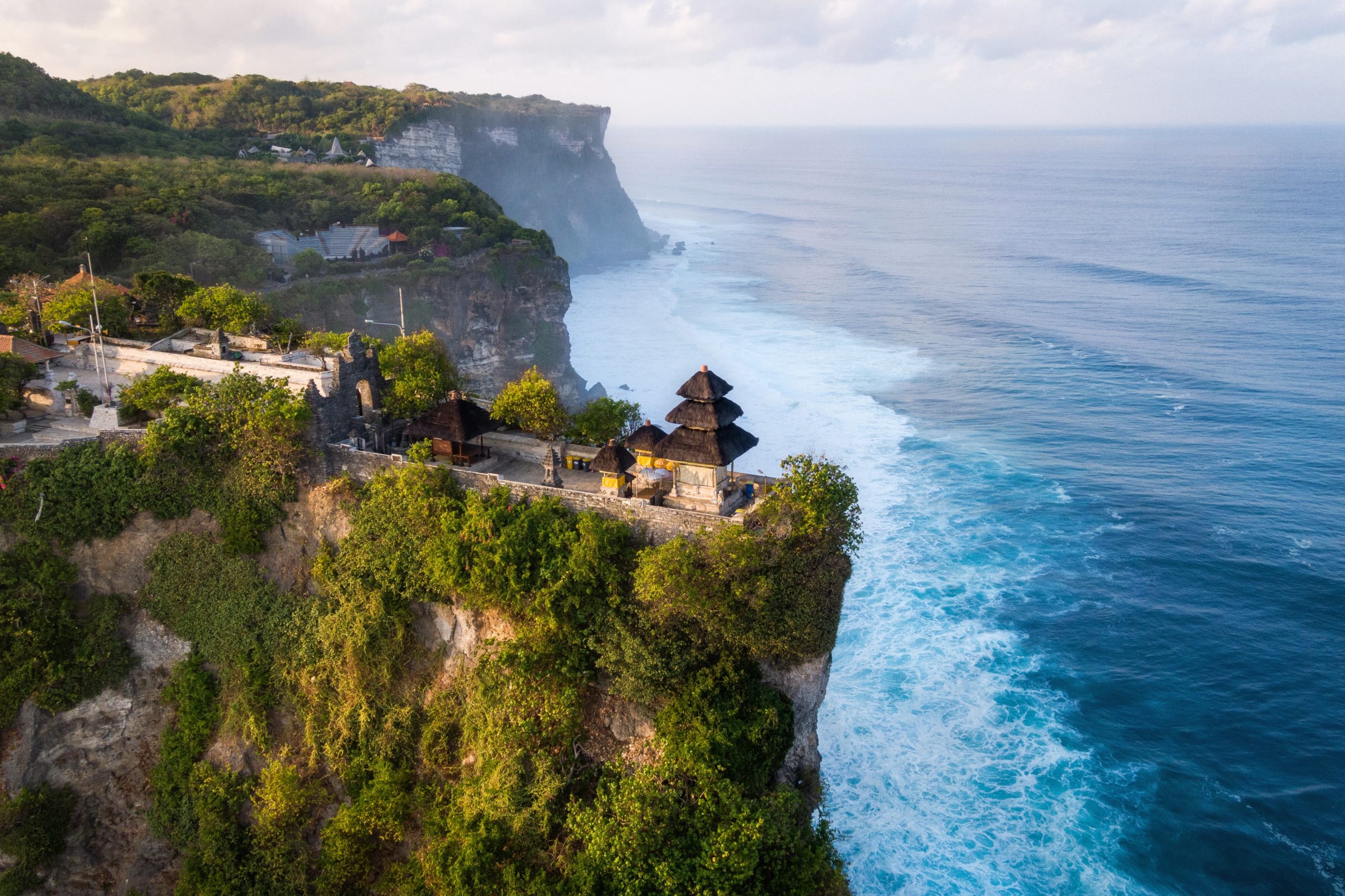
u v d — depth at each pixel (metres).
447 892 35.69
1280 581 72.44
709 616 35.94
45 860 40.03
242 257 120.12
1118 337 143.50
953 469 93.62
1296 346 134.50
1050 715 58.16
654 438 42.38
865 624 66.56
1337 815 51.19
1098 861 48.25
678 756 35.06
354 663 40.75
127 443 43.59
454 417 45.44
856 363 134.25
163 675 43.50
